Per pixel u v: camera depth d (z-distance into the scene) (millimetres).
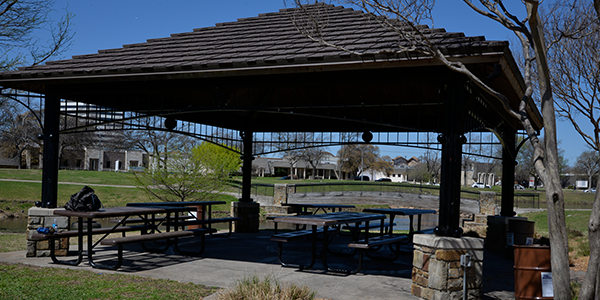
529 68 5109
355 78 6391
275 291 5078
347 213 9102
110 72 7113
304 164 76438
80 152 66562
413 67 5945
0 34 12578
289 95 11430
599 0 4215
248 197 13148
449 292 5387
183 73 6730
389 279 6809
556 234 4348
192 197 20969
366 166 77125
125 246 9500
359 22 7535
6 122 37000
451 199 5531
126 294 5348
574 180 83000
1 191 32469
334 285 6293
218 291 5566
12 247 9141
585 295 4270
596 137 8320
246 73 6387
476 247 5551
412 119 11852
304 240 11297
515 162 11242
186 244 9984
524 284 5582
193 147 20969
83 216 6785
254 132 14109
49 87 8195
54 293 5301
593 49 8062
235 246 9867
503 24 4902
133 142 32906
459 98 5566
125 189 37969
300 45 6707
